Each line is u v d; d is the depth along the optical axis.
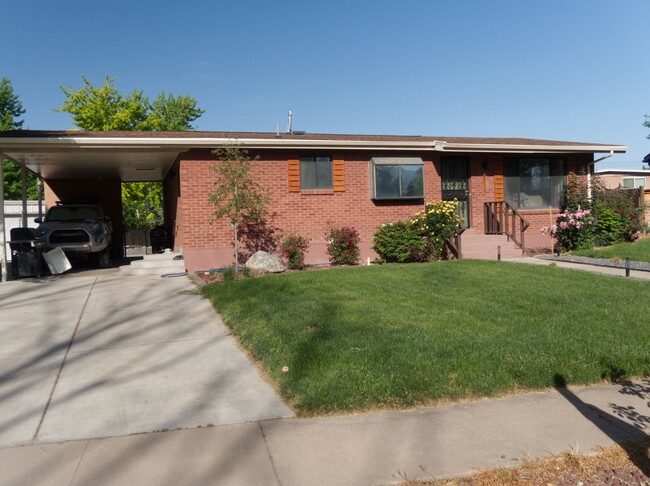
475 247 15.16
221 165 12.78
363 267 12.36
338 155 14.71
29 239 13.23
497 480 3.69
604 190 17.34
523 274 11.20
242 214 13.66
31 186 40.78
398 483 3.64
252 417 4.71
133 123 31.20
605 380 5.54
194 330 7.70
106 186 19.88
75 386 5.55
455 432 4.37
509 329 6.89
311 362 5.68
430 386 5.09
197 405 4.99
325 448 4.11
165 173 18.70
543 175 17.44
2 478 3.71
